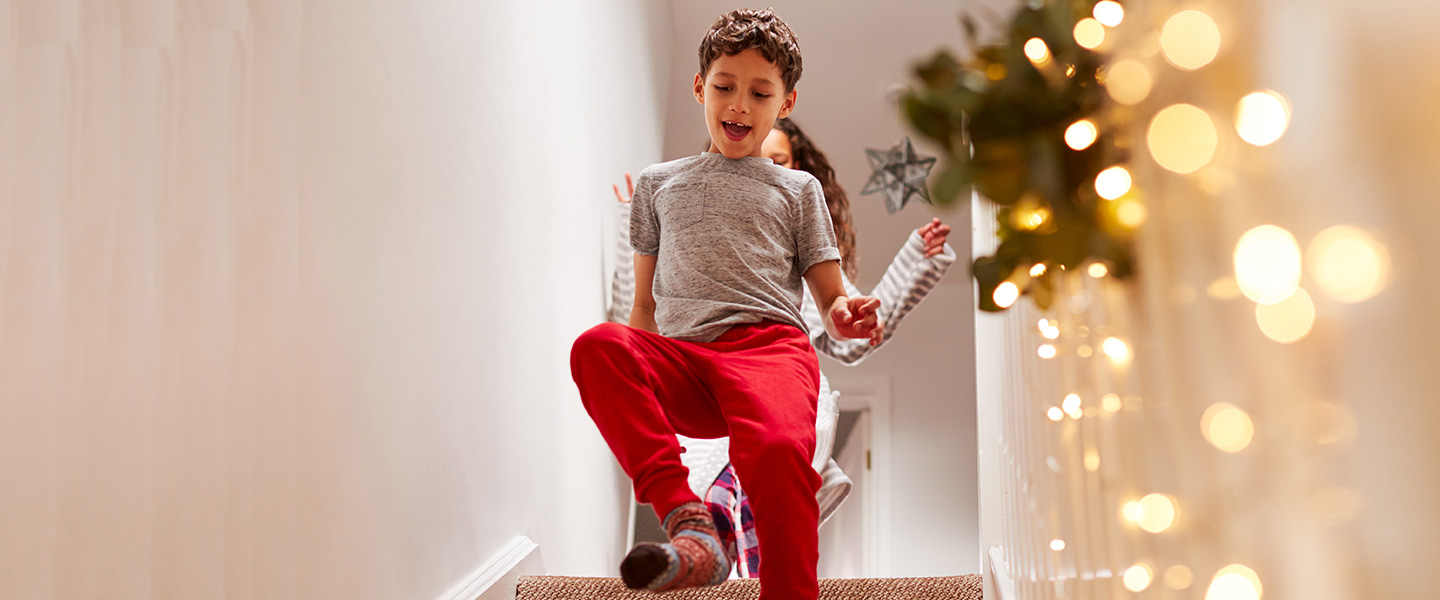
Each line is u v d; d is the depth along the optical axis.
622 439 1.16
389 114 1.20
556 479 2.07
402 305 1.24
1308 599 0.37
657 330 1.60
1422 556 0.27
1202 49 0.40
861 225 4.14
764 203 1.50
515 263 1.79
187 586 0.75
